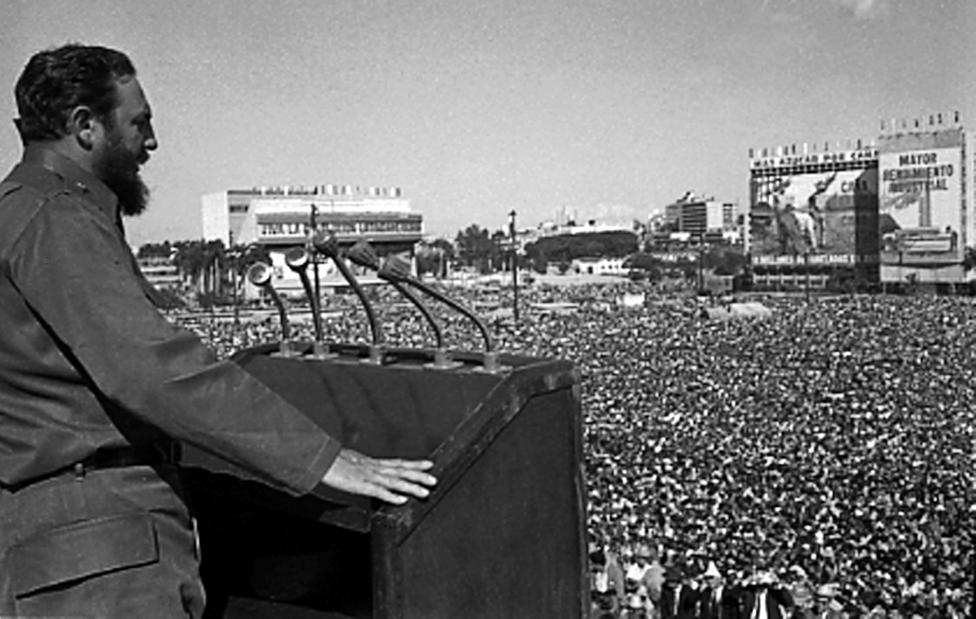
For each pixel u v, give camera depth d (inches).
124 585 54.5
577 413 61.0
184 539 58.7
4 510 54.6
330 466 52.4
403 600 51.4
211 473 68.6
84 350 50.9
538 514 58.4
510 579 57.0
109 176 58.5
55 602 53.4
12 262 52.5
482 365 68.9
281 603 74.4
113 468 55.6
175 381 50.9
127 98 58.1
